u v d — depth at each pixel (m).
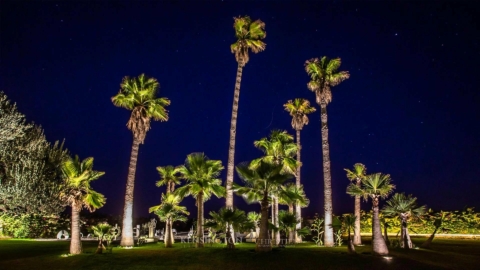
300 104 34.72
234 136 29.14
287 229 24.62
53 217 35.94
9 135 33.94
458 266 17.14
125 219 25.59
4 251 22.66
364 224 39.06
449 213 35.94
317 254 18.67
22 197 32.72
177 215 25.80
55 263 18.02
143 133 27.05
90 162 21.72
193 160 24.09
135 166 26.62
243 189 20.30
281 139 29.22
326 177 26.70
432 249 22.67
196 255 18.73
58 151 38.47
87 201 20.86
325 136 27.47
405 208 22.70
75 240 20.62
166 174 34.72
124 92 27.31
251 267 16.48
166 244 24.50
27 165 34.25
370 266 16.55
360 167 27.56
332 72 27.62
